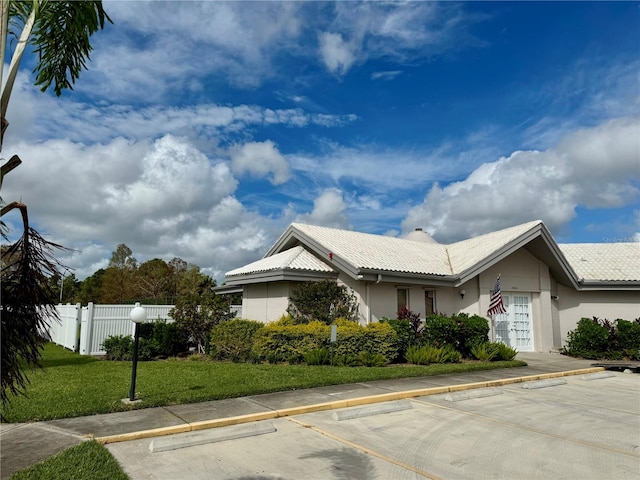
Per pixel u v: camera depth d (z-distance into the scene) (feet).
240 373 38.11
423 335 51.21
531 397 33.83
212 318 54.39
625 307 63.82
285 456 20.08
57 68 13.93
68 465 18.15
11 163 9.84
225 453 20.40
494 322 60.23
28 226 11.42
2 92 9.66
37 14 10.75
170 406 27.81
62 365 44.47
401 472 18.40
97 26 13.23
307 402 29.19
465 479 17.80
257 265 60.08
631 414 28.73
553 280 66.69
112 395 29.50
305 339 44.98
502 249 58.08
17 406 26.50
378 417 27.14
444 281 56.13
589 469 19.03
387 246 64.49
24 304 11.48
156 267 177.99
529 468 19.04
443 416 27.58
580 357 57.31
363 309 51.08
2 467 18.31
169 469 18.40
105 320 57.57
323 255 54.24
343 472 18.29
